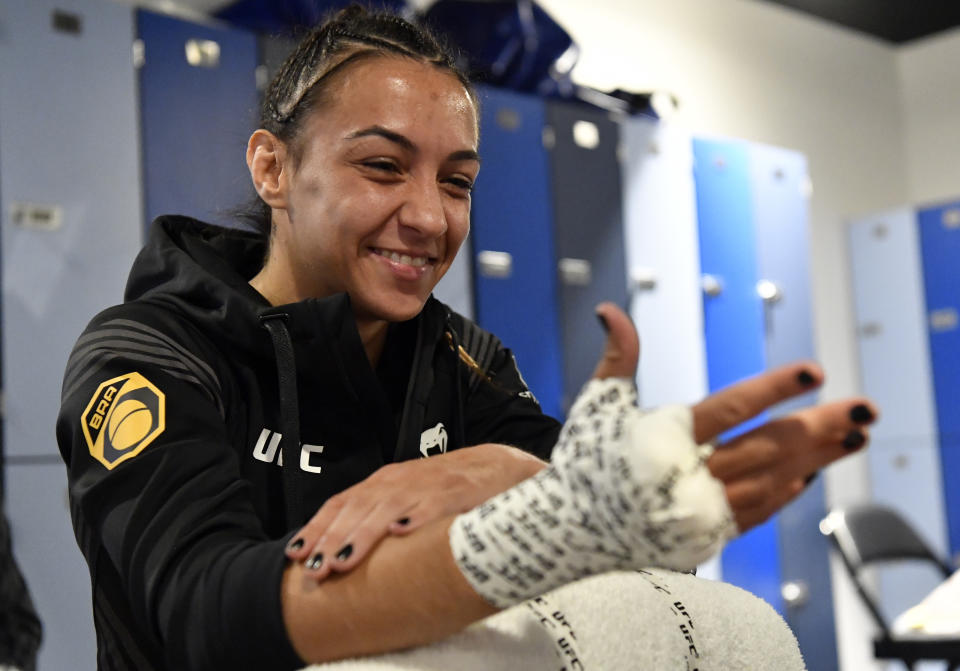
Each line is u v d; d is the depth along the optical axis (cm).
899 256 517
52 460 248
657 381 376
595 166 367
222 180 277
